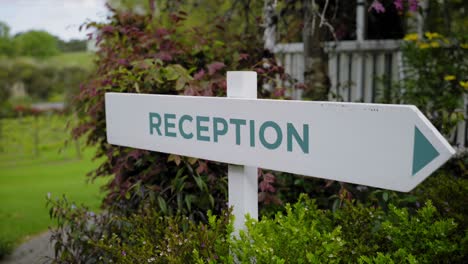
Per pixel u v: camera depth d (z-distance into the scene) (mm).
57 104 20125
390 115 1358
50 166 8242
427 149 1285
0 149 10172
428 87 4090
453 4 5684
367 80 5027
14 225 4398
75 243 2592
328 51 4207
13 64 20703
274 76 3428
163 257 1861
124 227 2410
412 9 3369
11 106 16844
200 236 1850
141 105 2119
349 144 1455
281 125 1613
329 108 1487
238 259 1675
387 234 1942
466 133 4160
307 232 1695
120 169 2820
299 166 1583
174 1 4352
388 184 1382
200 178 2525
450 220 1882
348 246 1877
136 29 3182
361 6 5051
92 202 5277
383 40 4891
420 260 1779
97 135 3219
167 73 2721
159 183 2812
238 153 1757
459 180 2580
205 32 3467
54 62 22438
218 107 1794
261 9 4785
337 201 2648
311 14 3977
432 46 4148
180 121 1953
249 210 1860
